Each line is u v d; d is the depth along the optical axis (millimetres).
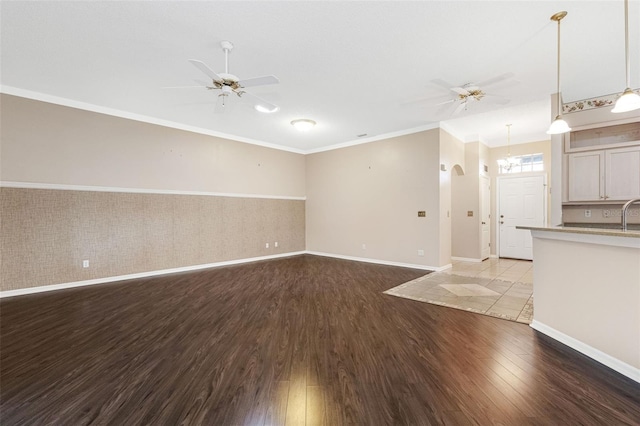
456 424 1573
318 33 2693
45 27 2627
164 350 2416
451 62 3223
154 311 3344
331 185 7238
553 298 2637
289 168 7453
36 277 4094
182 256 5555
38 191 4121
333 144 7152
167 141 5348
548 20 2512
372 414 1654
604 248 2154
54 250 4238
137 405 1729
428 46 2910
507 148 6902
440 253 5473
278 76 3539
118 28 2639
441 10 2391
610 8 2355
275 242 7121
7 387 1901
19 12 2420
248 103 4367
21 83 3805
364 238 6574
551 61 3199
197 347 2469
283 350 2416
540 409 1688
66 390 1871
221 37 2764
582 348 2326
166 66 3332
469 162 6574
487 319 3090
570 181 4219
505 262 6371
